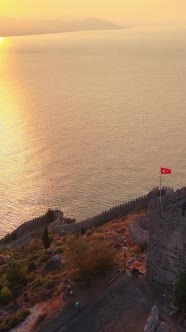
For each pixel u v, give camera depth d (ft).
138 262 216.95
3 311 211.41
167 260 187.32
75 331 179.63
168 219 182.80
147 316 179.22
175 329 167.94
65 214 404.57
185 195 191.01
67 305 195.00
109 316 183.52
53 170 498.28
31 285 232.32
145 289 193.47
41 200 433.07
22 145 582.76
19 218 403.75
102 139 609.42
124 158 531.50
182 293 174.81
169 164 509.76
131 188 449.48
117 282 201.57
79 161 524.11
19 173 492.54
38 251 286.46
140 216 272.31
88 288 204.03
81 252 215.51
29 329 189.16
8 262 284.61
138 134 631.56
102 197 433.07
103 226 300.61
